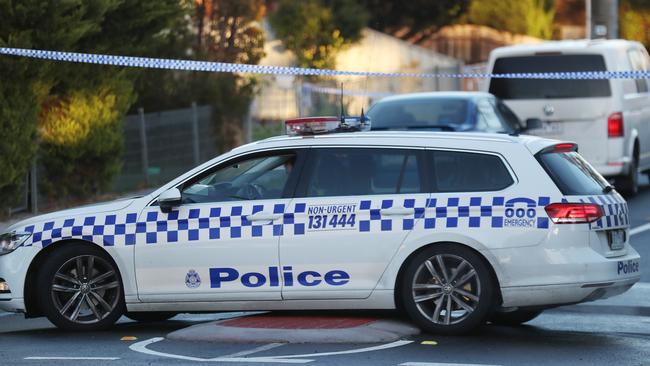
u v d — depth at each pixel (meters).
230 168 17.92
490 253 16.59
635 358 15.45
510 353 15.76
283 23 74.06
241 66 23.94
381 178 17.28
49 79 32.16
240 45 50.59
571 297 16.52
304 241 17.23
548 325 18.25
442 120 30.80
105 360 15.60
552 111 35.56
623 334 17.38
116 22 33.53
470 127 30.27
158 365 15.16
